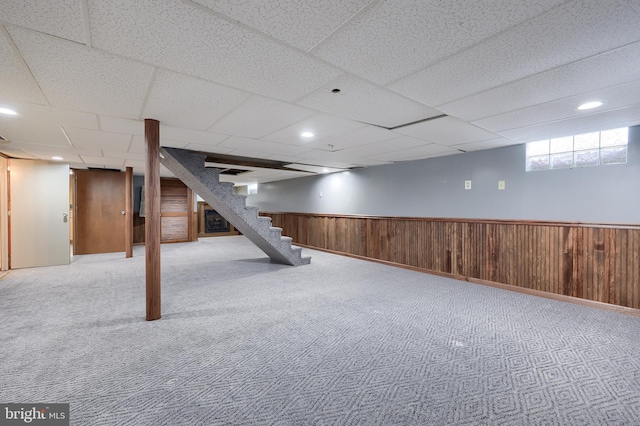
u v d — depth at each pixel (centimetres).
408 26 138
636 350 233
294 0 119
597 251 335
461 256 461
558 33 143
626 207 317
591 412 166
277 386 189
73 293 383
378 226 600
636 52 160
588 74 187
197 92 217
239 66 177
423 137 358
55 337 255
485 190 433
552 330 271
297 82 201
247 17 131
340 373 204
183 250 758
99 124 298
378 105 246
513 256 403
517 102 236
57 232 559
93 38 146
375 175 606
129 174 637
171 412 165
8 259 523
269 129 322
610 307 323
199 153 472
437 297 369
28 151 453
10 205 527
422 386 189
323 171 707
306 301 353
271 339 254
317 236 775
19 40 146
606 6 122
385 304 343
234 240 978
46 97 223
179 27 138
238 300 357
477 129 320
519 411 167
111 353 229
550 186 370
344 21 134
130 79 194
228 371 205
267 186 1013
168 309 325
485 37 147
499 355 227
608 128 315
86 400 174
